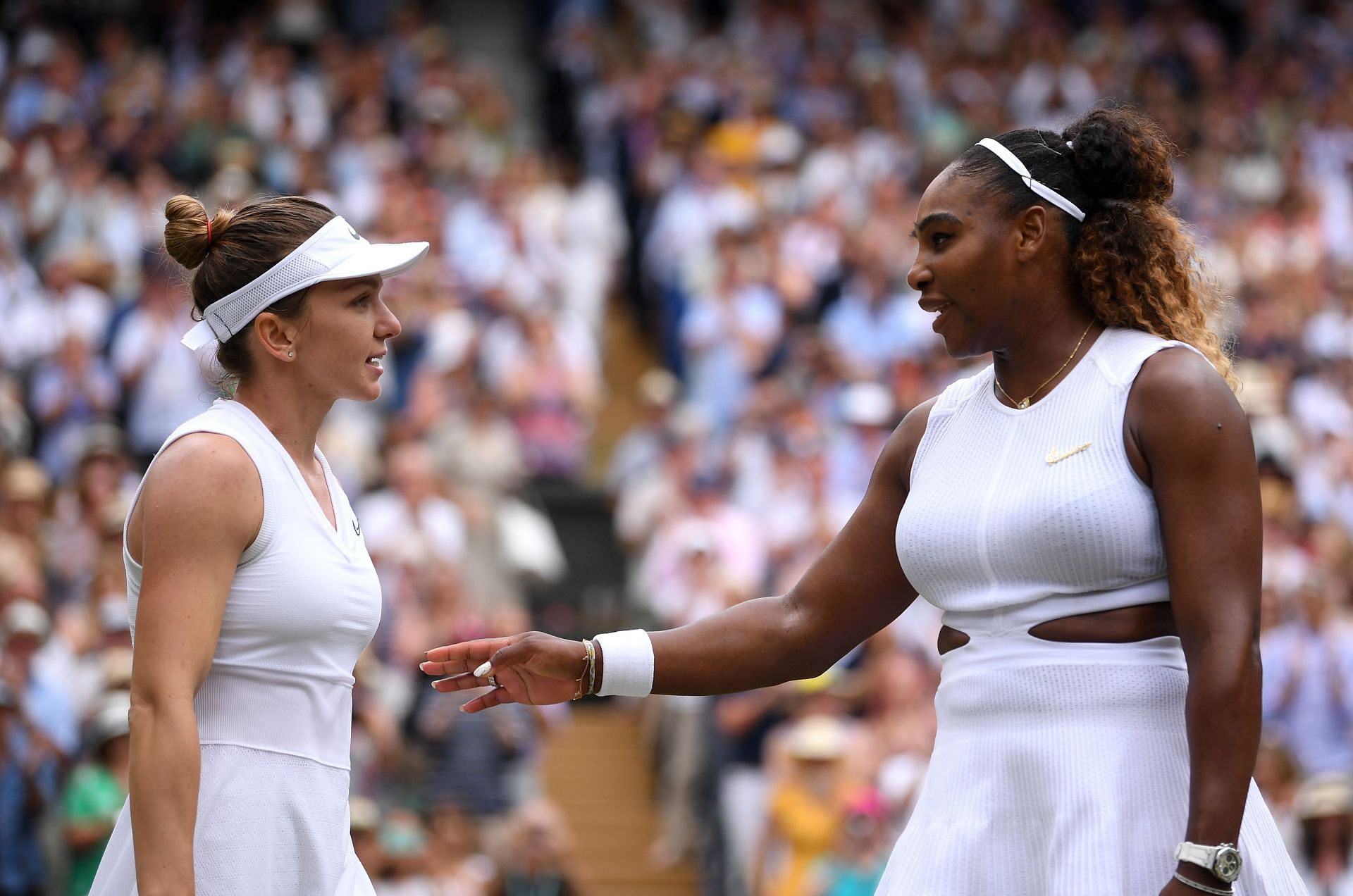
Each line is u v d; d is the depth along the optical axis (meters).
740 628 10.96
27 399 36.97
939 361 40.69
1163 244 9.97
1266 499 35.38
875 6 64.50
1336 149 59.41
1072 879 9.03
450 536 31.36
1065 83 60.50
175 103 50.81
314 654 9.83
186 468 9.48
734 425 39.19
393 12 61.12
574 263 49.25
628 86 56.75
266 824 9.52
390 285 40.03
